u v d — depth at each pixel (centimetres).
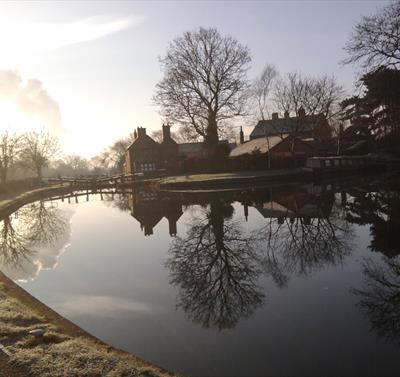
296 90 5016
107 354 620
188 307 957
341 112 6475
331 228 1767
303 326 817
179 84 4562
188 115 4672
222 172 5162
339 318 846
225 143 5341
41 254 1628
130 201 3500
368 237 1546
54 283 1193
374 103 5078
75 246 1758
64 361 585
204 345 752
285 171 4609
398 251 1334
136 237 1892
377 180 3556
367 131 6116
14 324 734
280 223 1962
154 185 4806
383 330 779
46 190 4991
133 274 1269
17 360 589
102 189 5497
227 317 886
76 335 727
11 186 4869
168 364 683
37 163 6141
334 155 5684
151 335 805
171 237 1836
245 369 661
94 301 1017
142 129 6178
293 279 1129
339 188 3153
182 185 4153
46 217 2811
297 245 1516
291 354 704
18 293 963
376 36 2630
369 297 949
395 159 4572
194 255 1480
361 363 662
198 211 2520
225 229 1912
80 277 1251
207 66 4644
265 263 1316
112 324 865
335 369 648
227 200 2936
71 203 3769
